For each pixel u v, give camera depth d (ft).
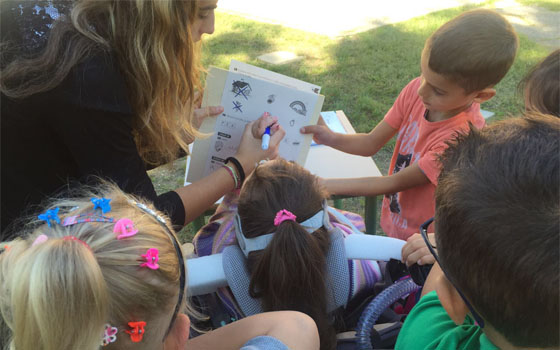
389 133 6.25
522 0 18.86
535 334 1.77
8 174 3.71
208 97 4.93
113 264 2.14
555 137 1.84
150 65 3.53
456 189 1.87
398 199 5.90
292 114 5.03
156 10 3.29
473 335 2.28
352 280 3.73
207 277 3.65
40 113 3.38
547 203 1.70
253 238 3.46
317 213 3.55
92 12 3.31
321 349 3.39
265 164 3.89
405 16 18.10
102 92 3.33
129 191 3.67
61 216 2.39
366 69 14.43
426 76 4.86
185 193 4.39
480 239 1.76
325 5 19.17
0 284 2.13
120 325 2.18
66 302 1.95
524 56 14.53
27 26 3.29
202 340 3.12
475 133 2.04
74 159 3.75
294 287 3.28
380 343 3.51
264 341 2.84
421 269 3.66
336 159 6.38
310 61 14.99
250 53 15.53
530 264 1.65
